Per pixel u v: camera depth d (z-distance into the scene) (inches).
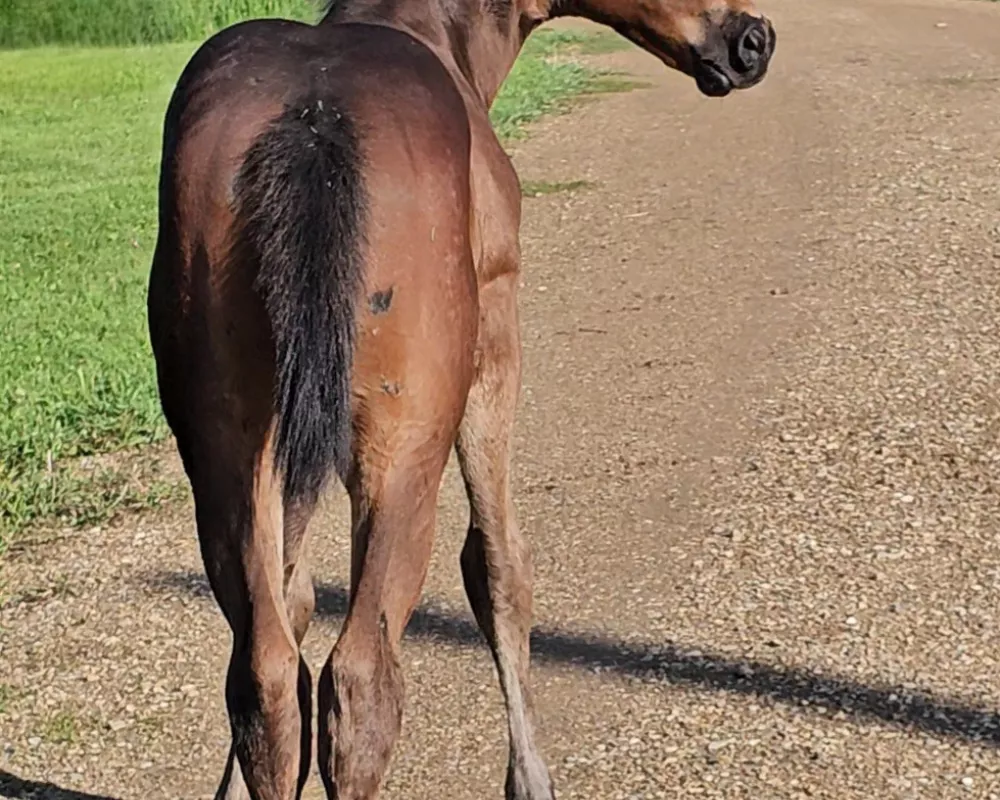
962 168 484.4
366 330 131.5
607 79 732.0
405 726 198.7
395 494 135.9
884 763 184.4
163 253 137.3
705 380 316.2
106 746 199.2
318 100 134.8
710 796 178.9
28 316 386.6
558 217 469.1
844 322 343.3
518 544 169.6
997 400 295.0
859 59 760.3
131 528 268.7
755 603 225.0
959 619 218.1
